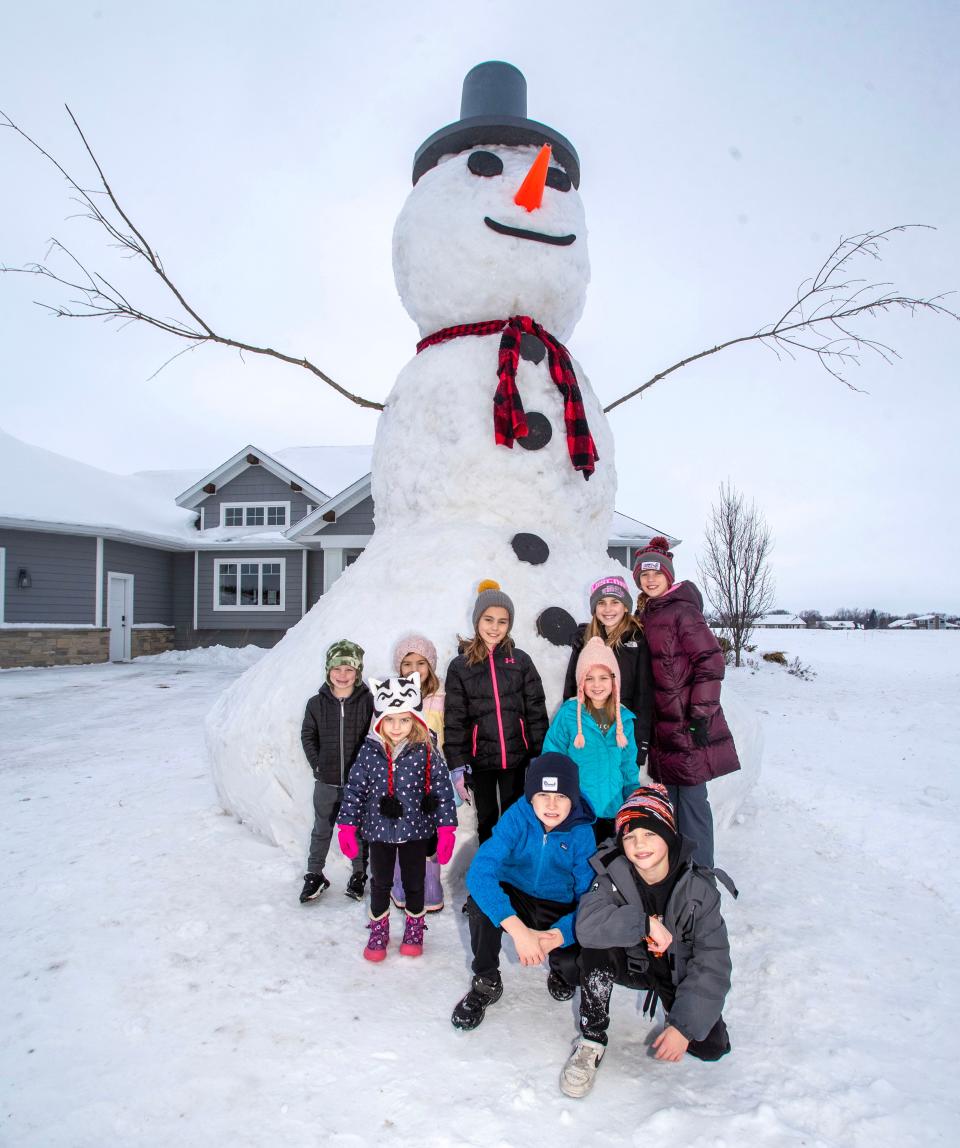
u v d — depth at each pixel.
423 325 4.69
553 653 3.60
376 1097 2.02
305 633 4.02
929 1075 2.15
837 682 13.90
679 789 3.06
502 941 2.97
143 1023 2.36
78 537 16.38
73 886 3.40
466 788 3.21
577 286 4.49
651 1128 1.90
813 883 3.56
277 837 3.77
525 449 4.11
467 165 4.32
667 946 2.15
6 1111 1.97
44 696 10.91
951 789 5.58
